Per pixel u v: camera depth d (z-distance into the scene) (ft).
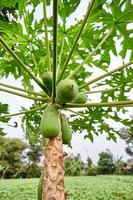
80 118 5.59
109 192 16.62
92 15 4.17
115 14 4.09
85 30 4.79
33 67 5.27
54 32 3.26
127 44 4.36
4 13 8.45
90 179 26.05
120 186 19.65
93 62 5.54
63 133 4.00
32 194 16.05
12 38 4.91
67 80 3.84
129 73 5.32
